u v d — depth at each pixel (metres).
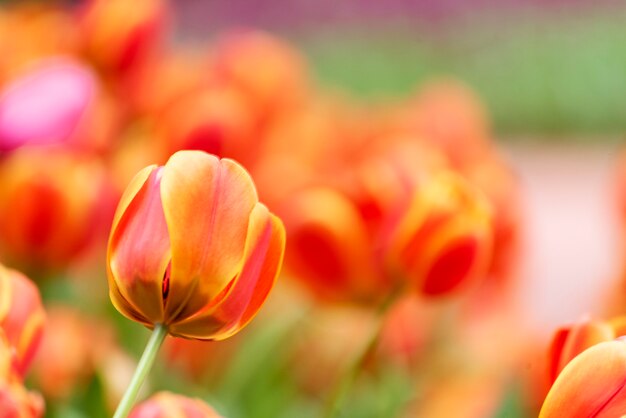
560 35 12.53
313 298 1.39
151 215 1.11
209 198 1.10
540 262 5.55
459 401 1.55
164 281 1.11
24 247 1.44
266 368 1.48
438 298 1.33
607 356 1.08
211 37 14.95
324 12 15.23
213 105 1.50
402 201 1.34
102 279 1.57
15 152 1.45
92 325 1.51
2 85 1.60
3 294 1.11
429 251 1.31
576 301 4.03
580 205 7.92
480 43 13.20
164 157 1.49
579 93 11.66
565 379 1.08
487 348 1.58
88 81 1.47
